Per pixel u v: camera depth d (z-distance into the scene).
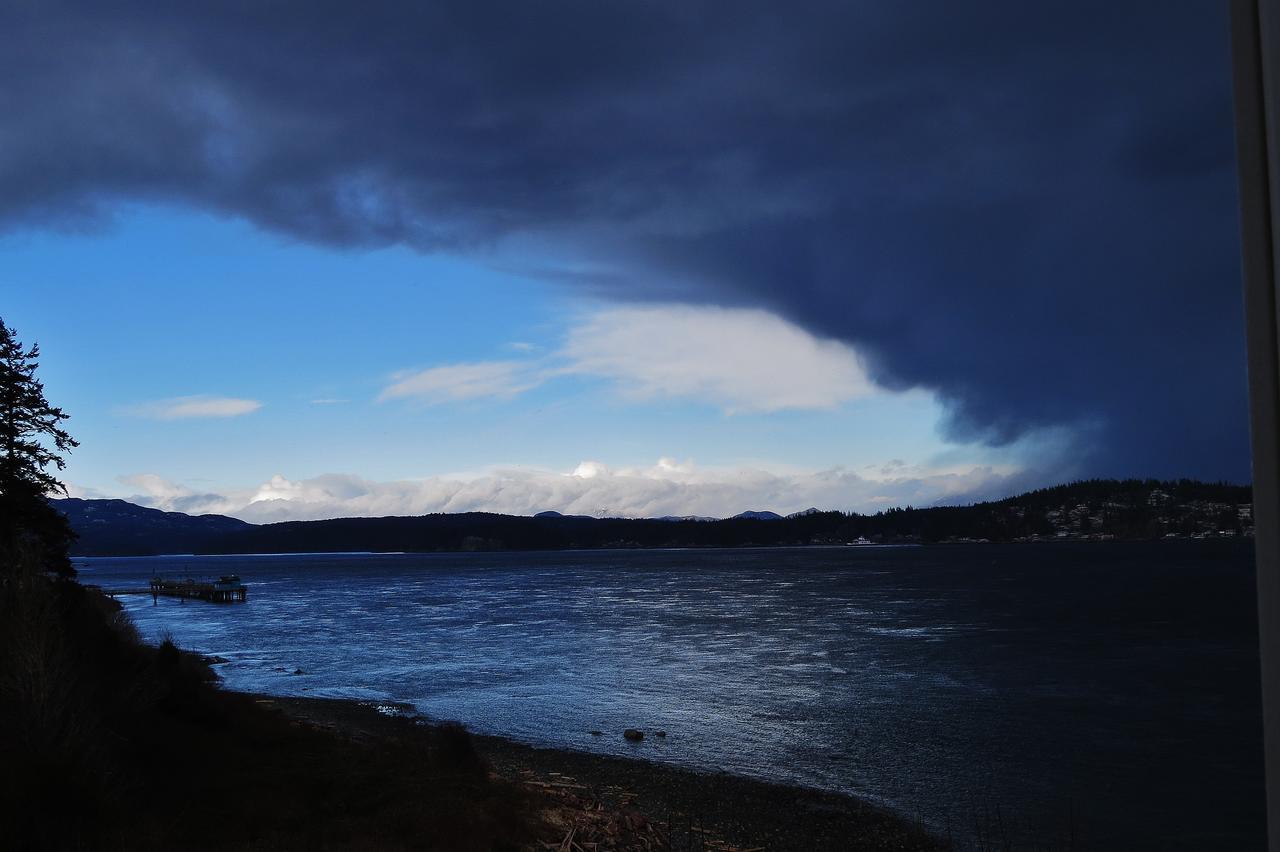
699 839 23.62
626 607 108.56
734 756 33.50
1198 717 38.28
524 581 181.75
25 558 22.05
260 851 16.27
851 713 41.22
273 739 26.64
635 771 31.14
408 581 193.00
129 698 24.48
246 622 96.94
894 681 49.78
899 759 32.59
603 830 22.47
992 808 26.53
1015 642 65.31
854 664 56.78
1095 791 28.00
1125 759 31.70
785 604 107.00
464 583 178.50
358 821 18.97
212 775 21.08
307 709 43.25
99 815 16.42
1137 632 69.25
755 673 54.03
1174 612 84.25
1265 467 1.35
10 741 17.62
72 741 17.84
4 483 40.75
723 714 41.78
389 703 45.53
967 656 58.72
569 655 64.81
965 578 153.62
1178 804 26.55
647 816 25.61
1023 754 32.81
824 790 28.69
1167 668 51.41
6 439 41.28
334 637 80.00
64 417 43.56
